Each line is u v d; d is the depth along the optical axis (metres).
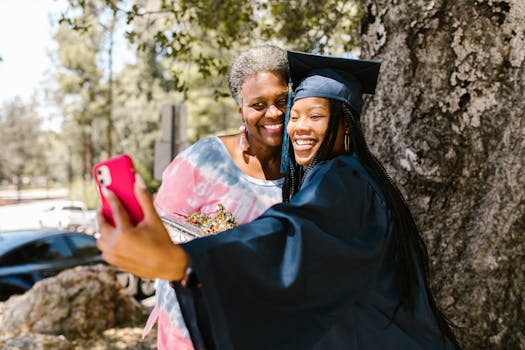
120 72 36.56
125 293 6.88
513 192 2.69
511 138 2.71
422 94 2.93
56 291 6.29
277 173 2.44
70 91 35.69
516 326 2.75
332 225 1.46
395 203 1.67
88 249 9.24
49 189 77.38
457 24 2.86
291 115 1.80
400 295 1.64
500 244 2.73
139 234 1.11
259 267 1.29
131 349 5.87
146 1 7.15
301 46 6.93
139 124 37.22
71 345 5.69
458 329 2.83
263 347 1.32
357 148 1.75
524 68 2.73
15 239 8.70
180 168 2.48
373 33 3.13
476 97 2.83
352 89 1.79
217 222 2.38
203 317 1.33
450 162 2.85
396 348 1.64
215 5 6.77
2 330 6.03
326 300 1.41
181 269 1.21
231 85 2.41
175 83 6.92
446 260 2.85
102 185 1.14
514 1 2.77
